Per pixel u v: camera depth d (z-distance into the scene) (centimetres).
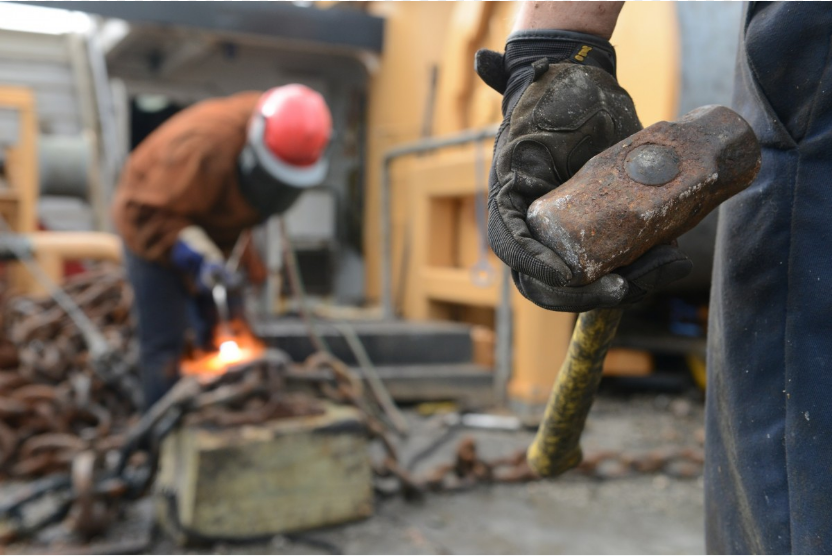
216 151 319
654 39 373
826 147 88
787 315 91
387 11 730
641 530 271
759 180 94
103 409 370
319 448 273
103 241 525
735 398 97
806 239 89
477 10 535
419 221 576
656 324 520
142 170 325
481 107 538
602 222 74
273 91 334
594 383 98
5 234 486
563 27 90
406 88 693
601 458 329
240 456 259
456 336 489
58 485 278
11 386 365
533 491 314
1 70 755
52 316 413
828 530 86
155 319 332
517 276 80
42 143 675
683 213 77
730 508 107
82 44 781
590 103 85
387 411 407
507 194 81
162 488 276
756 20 93
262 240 690
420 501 302
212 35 702
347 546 258
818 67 87
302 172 328
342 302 830
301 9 710
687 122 80
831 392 87
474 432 413
